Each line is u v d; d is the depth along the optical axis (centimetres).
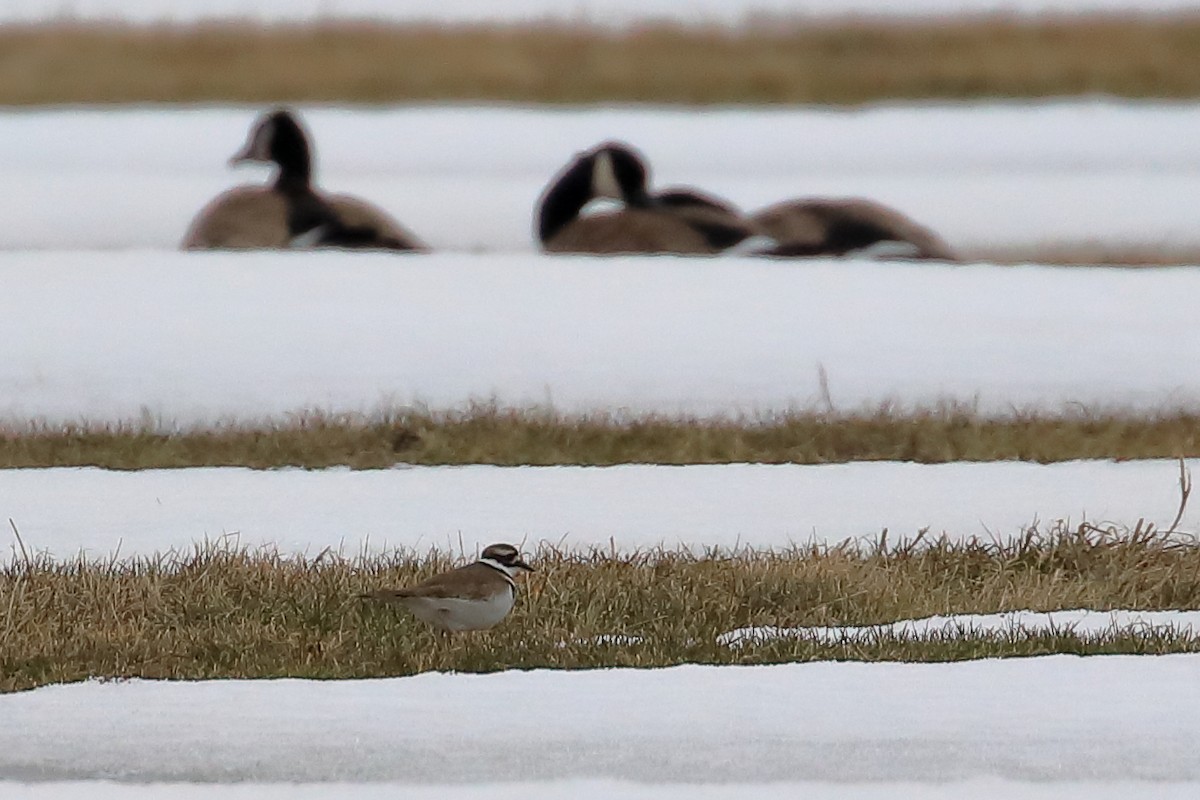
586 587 1174
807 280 2030
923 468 1588
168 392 1702
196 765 897
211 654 1057
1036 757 917
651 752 918
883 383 1753
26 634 1080
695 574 1215
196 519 1402
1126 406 1730
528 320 1877
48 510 1421
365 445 1609
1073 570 1282
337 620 1120
